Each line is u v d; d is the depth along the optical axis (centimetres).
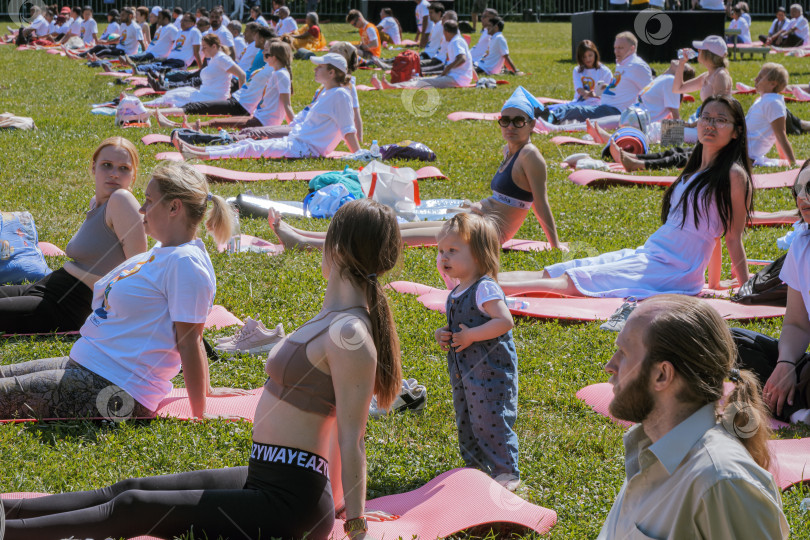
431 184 944
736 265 594
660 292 608
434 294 598
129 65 1978
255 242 721
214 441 392
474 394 359
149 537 295
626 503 216
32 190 862
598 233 776
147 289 396
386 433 411
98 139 1129
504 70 1934
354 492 281
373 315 290
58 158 1006
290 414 287
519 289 609
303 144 1038
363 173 789
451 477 347
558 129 1256
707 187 585
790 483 357
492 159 1069
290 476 285
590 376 482
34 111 1362
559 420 431
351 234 286
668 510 202
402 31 2792
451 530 317
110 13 2459
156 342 398
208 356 489
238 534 282
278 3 2619
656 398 205
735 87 1664
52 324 512
